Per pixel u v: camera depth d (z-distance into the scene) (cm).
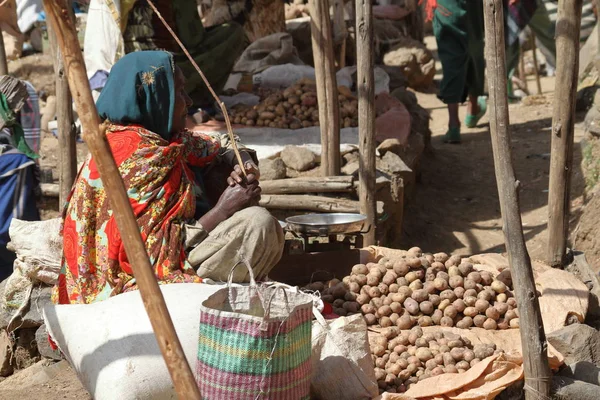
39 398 362
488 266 426
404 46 1070
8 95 506
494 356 335
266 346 277
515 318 383
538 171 721
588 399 334
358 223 417
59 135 520
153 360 296
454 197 689
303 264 420
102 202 346
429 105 1018
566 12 426
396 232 564
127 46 643
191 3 659
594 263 527
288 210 541
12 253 502
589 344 370
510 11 880
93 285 348
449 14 789
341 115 638
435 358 346
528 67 1149
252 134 621
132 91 350
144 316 309
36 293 420
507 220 329
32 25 1094
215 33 682
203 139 394
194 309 315
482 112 877
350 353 320
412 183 644
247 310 306
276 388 281
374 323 387
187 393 214
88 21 638
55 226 422
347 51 964
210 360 284
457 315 389
